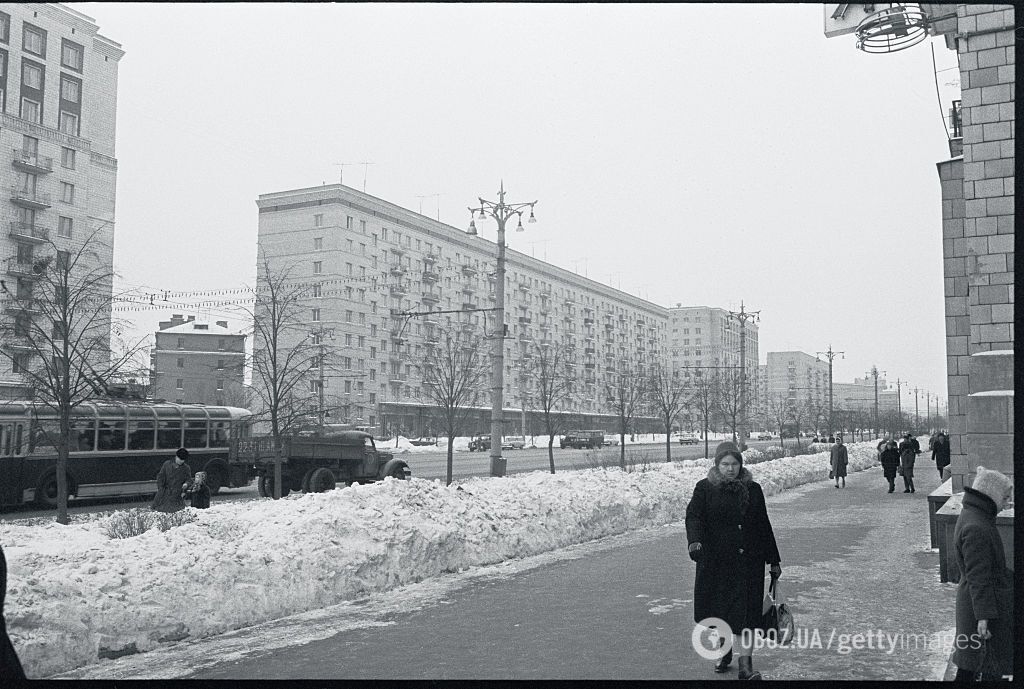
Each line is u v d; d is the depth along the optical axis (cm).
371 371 7238
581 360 10056
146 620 697
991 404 1067
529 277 9331
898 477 3272
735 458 593
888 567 1070
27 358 1981
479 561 1089
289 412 2309
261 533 888
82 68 4659
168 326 9031
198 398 8425
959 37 1261
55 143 4488
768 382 15225
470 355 5650
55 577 676
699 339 12494
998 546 493
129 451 2273
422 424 7238
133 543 788
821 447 4697
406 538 975
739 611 579
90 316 2181
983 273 1220
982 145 1238
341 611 827
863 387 16175
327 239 6956
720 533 588
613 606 834
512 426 8581
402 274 7606
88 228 4631
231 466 2400
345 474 2373
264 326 2789
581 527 1356
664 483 1767
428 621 777
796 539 1362
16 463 2030
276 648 688
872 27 1464
